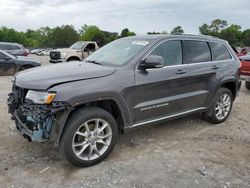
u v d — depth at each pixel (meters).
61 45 113.06
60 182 3.52
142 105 4.34
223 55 5.81
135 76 4.20
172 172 3.81
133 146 4.59
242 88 10.39
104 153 3.99
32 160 4.02
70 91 3.57
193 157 4.26
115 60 4.48
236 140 5.00
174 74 4.70
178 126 5.58
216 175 3.77
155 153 4.36
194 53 5.19
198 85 5.22
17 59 12.46
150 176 3.70
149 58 4.17
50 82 3.59
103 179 3.61
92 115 3.77
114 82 3.96
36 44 118.31
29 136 3.66
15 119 4.00
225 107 5.92
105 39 90.00
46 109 3.52
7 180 3.52
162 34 5.00
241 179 3.70
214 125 5.75
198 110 5.32
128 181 3.58
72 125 3.63
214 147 4.66
